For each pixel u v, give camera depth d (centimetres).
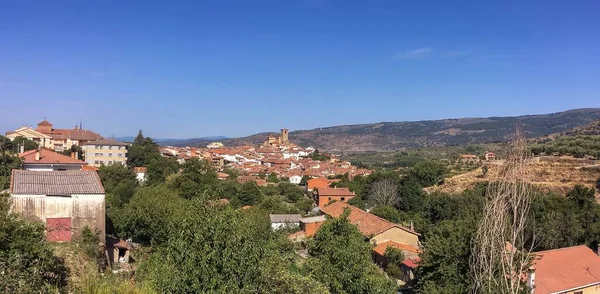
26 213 2434
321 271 1719
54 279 1076
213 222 902
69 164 5262
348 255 1692
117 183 6188
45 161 5153
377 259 3644
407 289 2864
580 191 4453
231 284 880
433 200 5225
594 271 2495
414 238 3956
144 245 3388
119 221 3300
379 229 3906
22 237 1323
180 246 888
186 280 865
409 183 6694
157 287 873
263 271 973
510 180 1227
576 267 2502
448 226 2177
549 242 3319
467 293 1797
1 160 5112
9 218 1416
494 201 1251
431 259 2077
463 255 1905
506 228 1254
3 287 826
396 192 6831
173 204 3306
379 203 6612
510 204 1232
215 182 6819
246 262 912
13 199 2406
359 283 1680
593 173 5744
